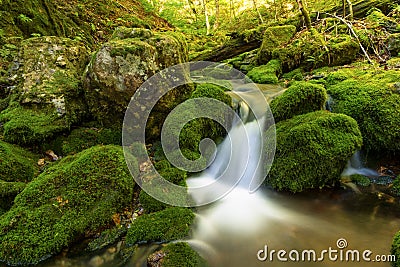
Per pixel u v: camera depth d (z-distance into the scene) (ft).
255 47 27.94
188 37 43.60
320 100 13.70
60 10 26.89
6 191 10.11
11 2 20.22
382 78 14.69
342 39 21.24
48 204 9.60
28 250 8.59
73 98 14.21
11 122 12.82
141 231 9.31
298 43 22.07
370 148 12.94
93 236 9.44
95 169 10.66
